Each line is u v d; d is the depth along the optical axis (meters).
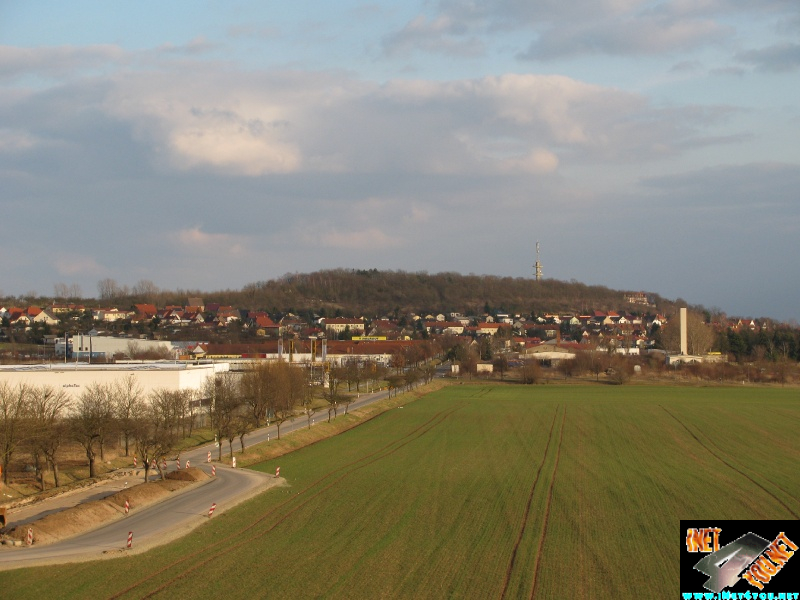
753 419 150.00
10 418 85.75
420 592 51.75
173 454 106.81
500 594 51.59
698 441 123.56
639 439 125.56
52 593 50.88
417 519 71.12
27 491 82.94
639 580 55.19
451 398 194.62
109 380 127.56
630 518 72.50
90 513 68.44
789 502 79.81
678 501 79.75
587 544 63.66
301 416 152.00
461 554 60.22
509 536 65.56
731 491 84.75
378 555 59.69
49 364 150.38
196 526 67.50
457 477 92.38
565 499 80.12
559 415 157.38
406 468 98.75
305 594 51.12
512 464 102.12
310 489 84.56
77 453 104.50
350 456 109.12
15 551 59.53
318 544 62.53
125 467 97.50
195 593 51.16
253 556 59.12
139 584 52.75
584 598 51.34
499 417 155.00
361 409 165.62
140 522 68.44
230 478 89.81
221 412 120.31
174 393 121.12
